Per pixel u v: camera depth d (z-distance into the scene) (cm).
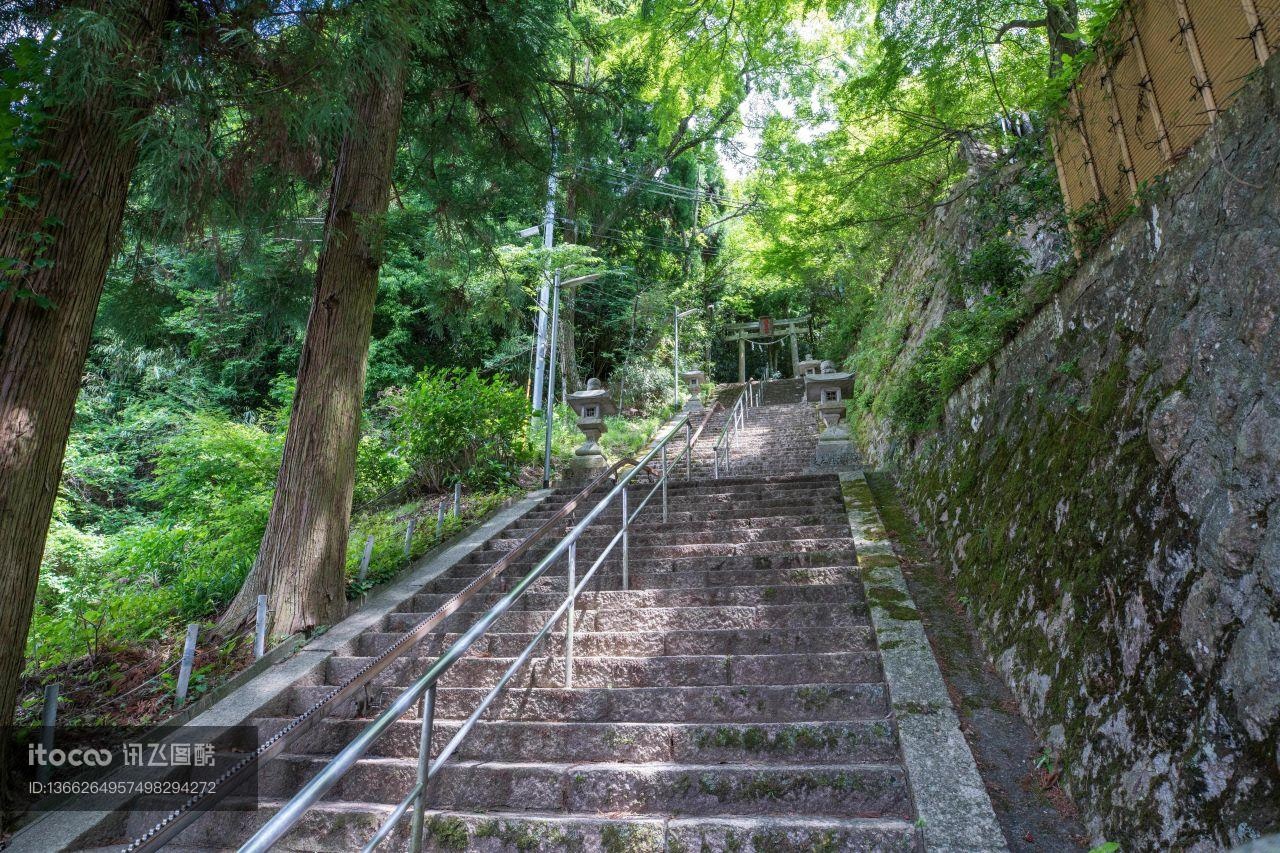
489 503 839
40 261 317
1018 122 706
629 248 2355
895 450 820
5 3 343
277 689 407
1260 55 239
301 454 530
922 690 332
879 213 861
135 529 884
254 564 523
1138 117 324
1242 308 232
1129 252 329
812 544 560
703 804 284
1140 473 279
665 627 440
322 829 289
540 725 332
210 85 378
